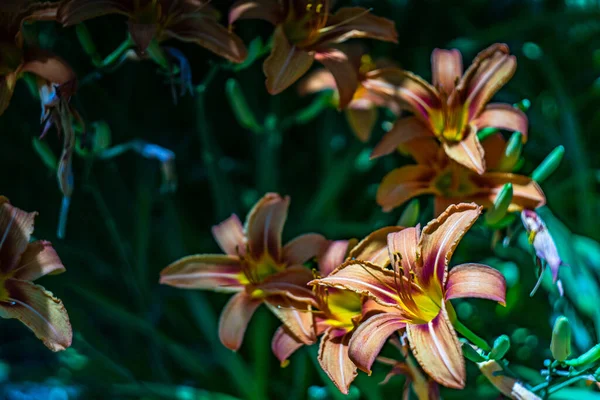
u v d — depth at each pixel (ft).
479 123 3.11
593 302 3.54
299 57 3.14
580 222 3.93
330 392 3.55
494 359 2.85
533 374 3.50
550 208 3.96
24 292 2.92
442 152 3.14
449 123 3.13
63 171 3.05
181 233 3.95
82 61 3.91
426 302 2.87
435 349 2.69
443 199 3.11
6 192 4.04
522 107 3.14
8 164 4.04
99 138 3.43
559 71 4.22
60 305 2.90
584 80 4.30
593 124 4.21
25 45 3.04
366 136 3.56
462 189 3.14
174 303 4.05
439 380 2.66
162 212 4.12
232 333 3.05
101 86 4.00
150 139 4.11
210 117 4.19
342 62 3.16
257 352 3.70
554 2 4.27
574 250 3.63
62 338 2.89
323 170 4.11
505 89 4.18
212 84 4.10
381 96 3.24
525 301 3.82
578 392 3.39
